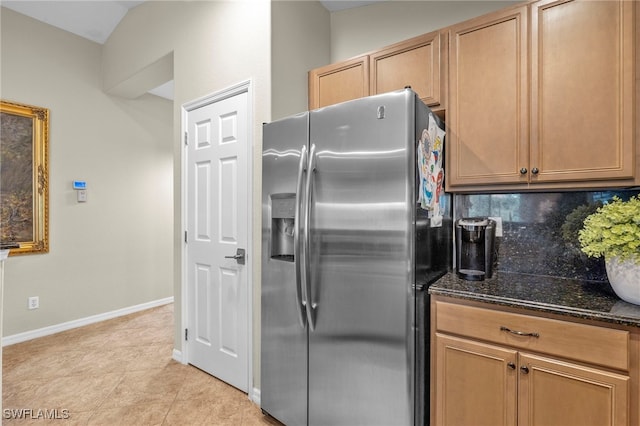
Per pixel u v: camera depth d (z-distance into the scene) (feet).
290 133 5.75
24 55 9.90
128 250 12.59
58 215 10.65
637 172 4.26
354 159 4.94
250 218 7.07
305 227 5.24
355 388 4.94
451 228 6.48
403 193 4.52
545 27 4.83
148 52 9.75
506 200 6.17
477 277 5.45
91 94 11.50
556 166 4.77
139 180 12.97
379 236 4.72
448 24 7.02
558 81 4.75
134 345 9.71
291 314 5.73
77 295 11.12
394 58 6.25
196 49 8.34
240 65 7.27
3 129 9.44
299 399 5.61
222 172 7.77
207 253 8.14
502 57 5.18
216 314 7.89
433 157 5.27
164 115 13.89
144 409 6.57
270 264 6.09
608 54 4.42
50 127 10.46
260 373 6.66
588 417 3.82
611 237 4.14
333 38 8.46
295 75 7.32
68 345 9.64
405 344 4.51
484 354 4.48
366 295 4.83
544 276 5.74
